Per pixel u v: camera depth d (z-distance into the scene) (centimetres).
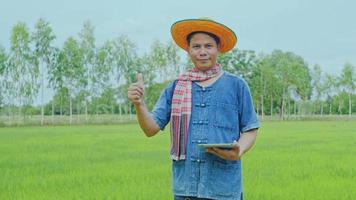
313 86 10144
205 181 414
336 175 1277
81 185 1123
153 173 1329
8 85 6406
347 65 9494
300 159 1691
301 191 1005
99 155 1916
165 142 2714
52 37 6544
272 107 9562
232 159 394
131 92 408
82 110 7556
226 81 427
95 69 7231
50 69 6656
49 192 1033
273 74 9288
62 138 3106
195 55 426
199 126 419
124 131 4125
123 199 927
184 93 428
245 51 9306
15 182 1180
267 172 1331
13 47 6366
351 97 10281
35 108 7244
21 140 2908
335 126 5203
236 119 425
